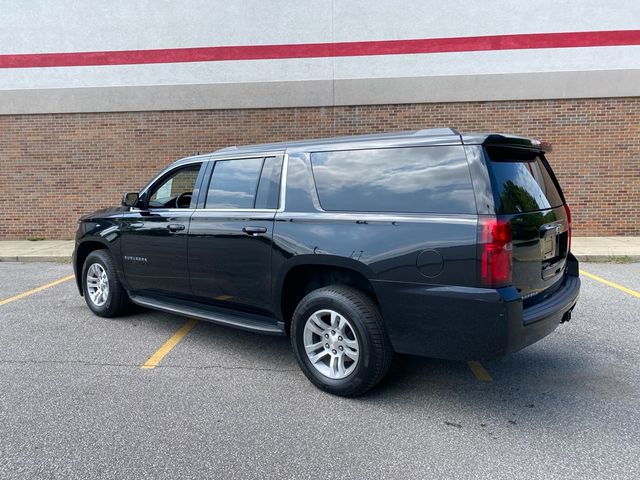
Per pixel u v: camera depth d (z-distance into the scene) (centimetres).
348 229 337
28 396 351
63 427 307
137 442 290
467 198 296
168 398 348
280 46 1051
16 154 1133
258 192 398
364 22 1032
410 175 322
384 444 287
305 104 1057
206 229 421
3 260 948
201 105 1077
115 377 385
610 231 1040
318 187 363
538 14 1001
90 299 558
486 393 355
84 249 569
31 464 267
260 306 393
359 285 352
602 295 627
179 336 487
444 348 304
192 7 1055
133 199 514
